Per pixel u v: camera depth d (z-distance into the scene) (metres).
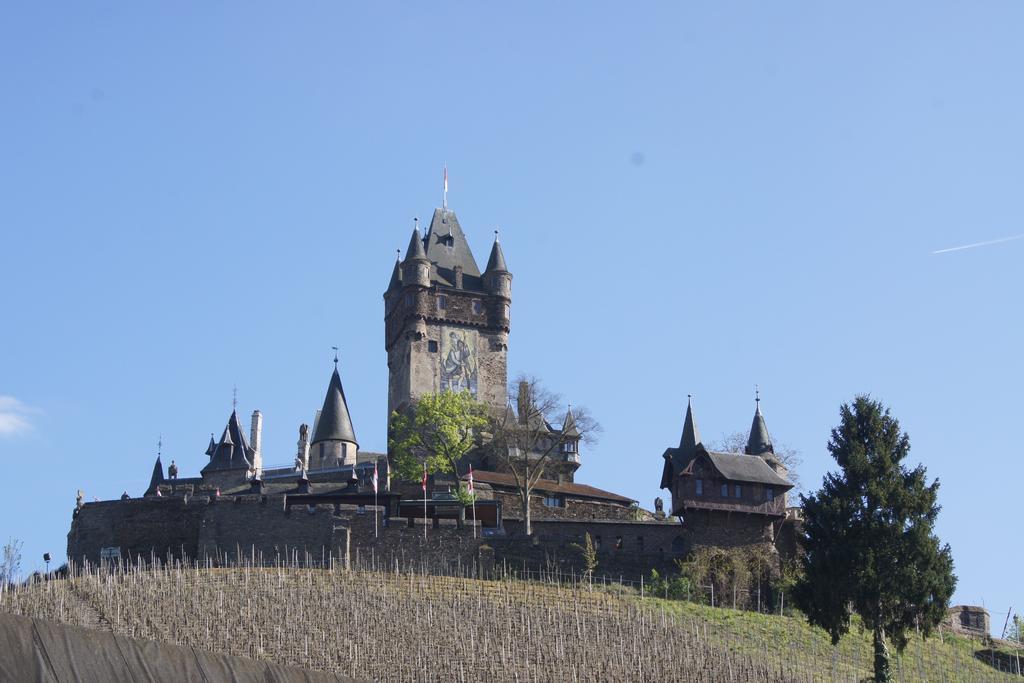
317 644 83.31
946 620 104.81
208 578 97.94
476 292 152.75
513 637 87.75
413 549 108.06
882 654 83.19
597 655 85.50
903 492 85.25
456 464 137.38
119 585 93.25
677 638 90.81
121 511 114.06
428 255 154.88
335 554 107.62
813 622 85.94
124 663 46.31
